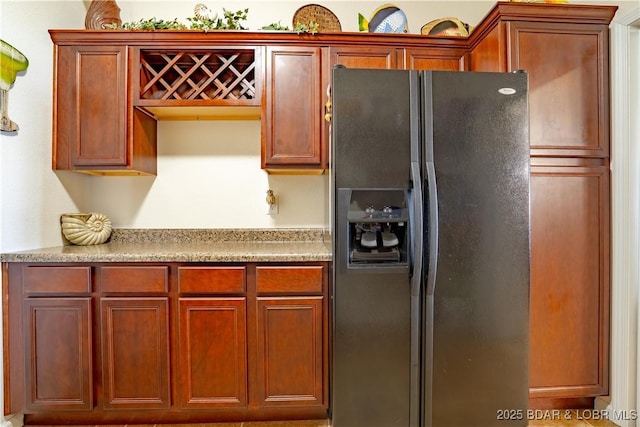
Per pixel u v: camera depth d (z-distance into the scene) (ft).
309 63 6.38
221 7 7.50
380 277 4.95
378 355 4.99
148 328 5.40
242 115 7.18
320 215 7.50
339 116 4.83
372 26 7.20
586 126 5.53
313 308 5.41
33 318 5.34
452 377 5.03
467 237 4.95
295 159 6.35
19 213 5.65
